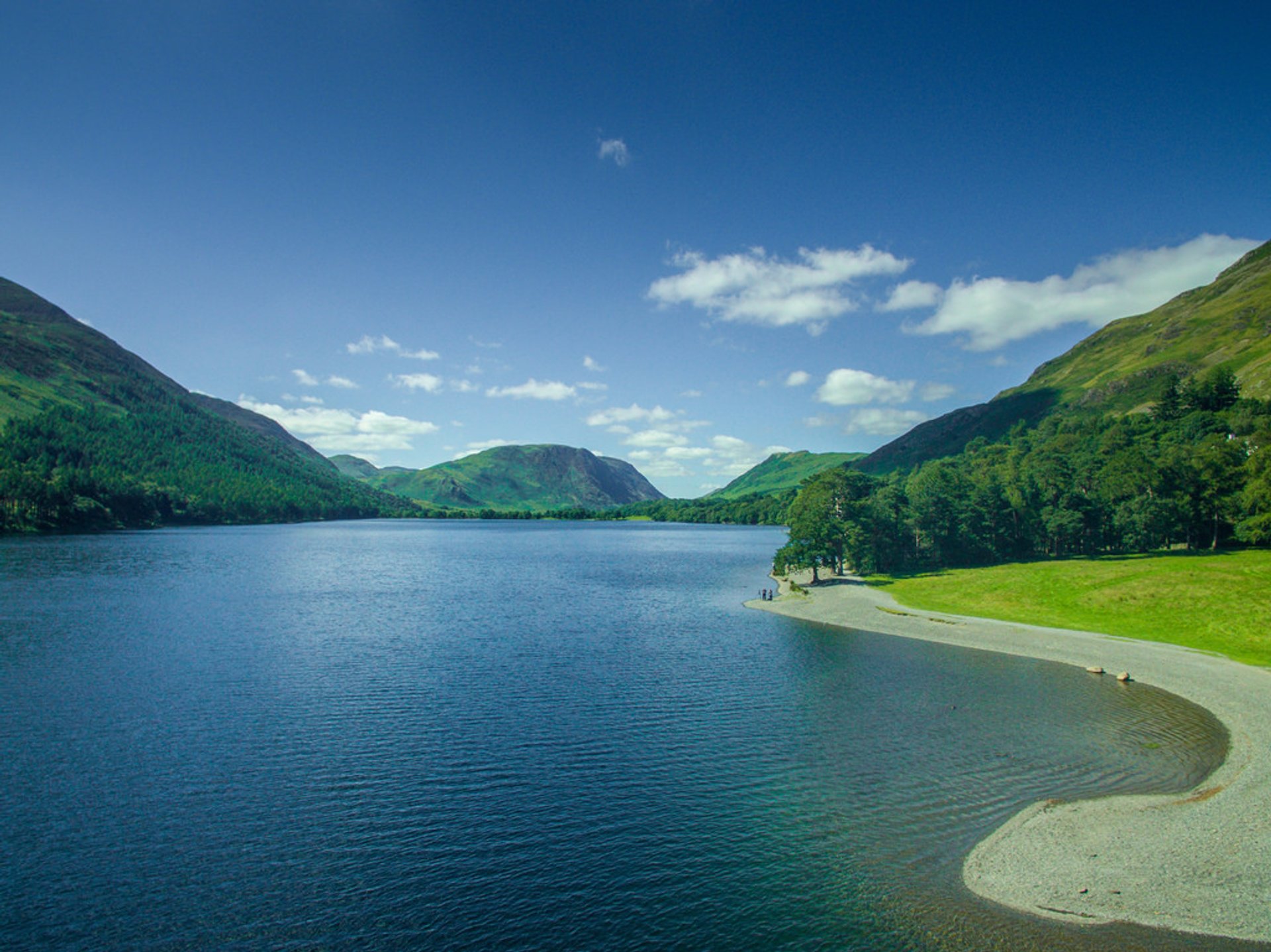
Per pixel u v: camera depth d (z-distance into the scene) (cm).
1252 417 14450
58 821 2919
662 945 2131
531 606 9500
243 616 7938
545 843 2781
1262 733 3916
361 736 4000
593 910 2331
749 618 8544
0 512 19812
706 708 4603
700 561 18088
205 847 2725
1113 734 4019
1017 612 8238
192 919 2267
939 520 12469
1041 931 2144
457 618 8256
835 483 13450
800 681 5297
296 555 17250
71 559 13712
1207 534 11906
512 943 2155
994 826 2877
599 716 4412
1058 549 13188
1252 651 5975
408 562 16475
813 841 2783
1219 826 2784
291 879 2508
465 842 2784
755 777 3438
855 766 3578
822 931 2183
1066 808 3030
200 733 4006
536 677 5381
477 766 3578
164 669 5422
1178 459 11700
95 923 2236
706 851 2712
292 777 3412
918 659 6103
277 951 2114
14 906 2314
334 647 6406
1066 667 5716
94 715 4269
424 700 4734
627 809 3088
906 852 2681
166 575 11850
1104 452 15188
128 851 2683
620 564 17062
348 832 2862
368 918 2280
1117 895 2327
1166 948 2038
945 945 2097
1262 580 7725
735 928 2216
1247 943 2047
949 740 3959
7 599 8606
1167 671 5397
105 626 7106
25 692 4706
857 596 10006
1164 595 7731
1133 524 11306
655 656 6209
